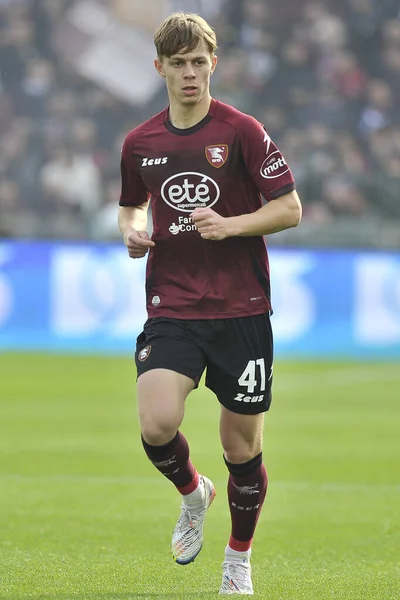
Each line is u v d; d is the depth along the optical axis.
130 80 74.38
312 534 20.59
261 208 15.21
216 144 15.26
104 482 26.23
